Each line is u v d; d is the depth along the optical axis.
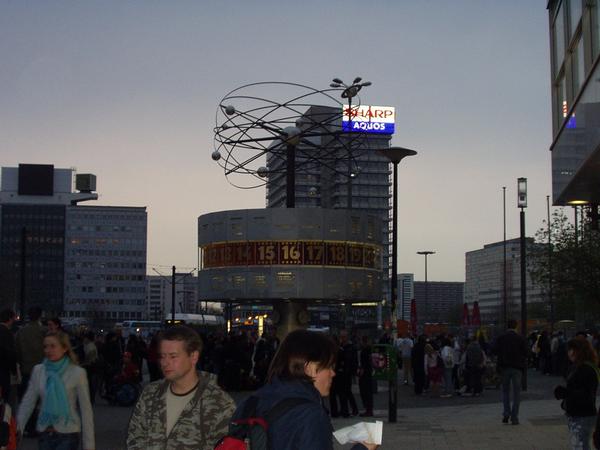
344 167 139.38
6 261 115.06
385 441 16.72
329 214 33.59
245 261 33.56
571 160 21.11
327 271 33.34
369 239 34.59
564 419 20.41
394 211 23.31
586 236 48.06
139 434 6.05
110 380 26.61
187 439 5.91
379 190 150.50
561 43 23.59
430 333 47.41
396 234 23.28
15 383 14.92
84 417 8.59
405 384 36.25
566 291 50.34
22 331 16.53
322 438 4.14
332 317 103.31
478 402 27.14
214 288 34.38
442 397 29.52
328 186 138.62
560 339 40.91
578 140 20.06
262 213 33.53
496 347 19.47
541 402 26.28
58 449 8.54
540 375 43.06
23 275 45.28
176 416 6.01
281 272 33.19
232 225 33.94
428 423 20.16
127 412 23.78
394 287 23.14
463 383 32.09
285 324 35.06
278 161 68.94
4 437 7.25
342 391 22.17
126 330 113.94
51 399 8.50
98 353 24.86
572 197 23.53
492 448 15.52
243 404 4.41
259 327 71.31
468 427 19.03
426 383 32.44
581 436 10.78
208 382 6.10
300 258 33.22
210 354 36.25
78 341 26.33
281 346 4.56
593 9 18.36
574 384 10.80
